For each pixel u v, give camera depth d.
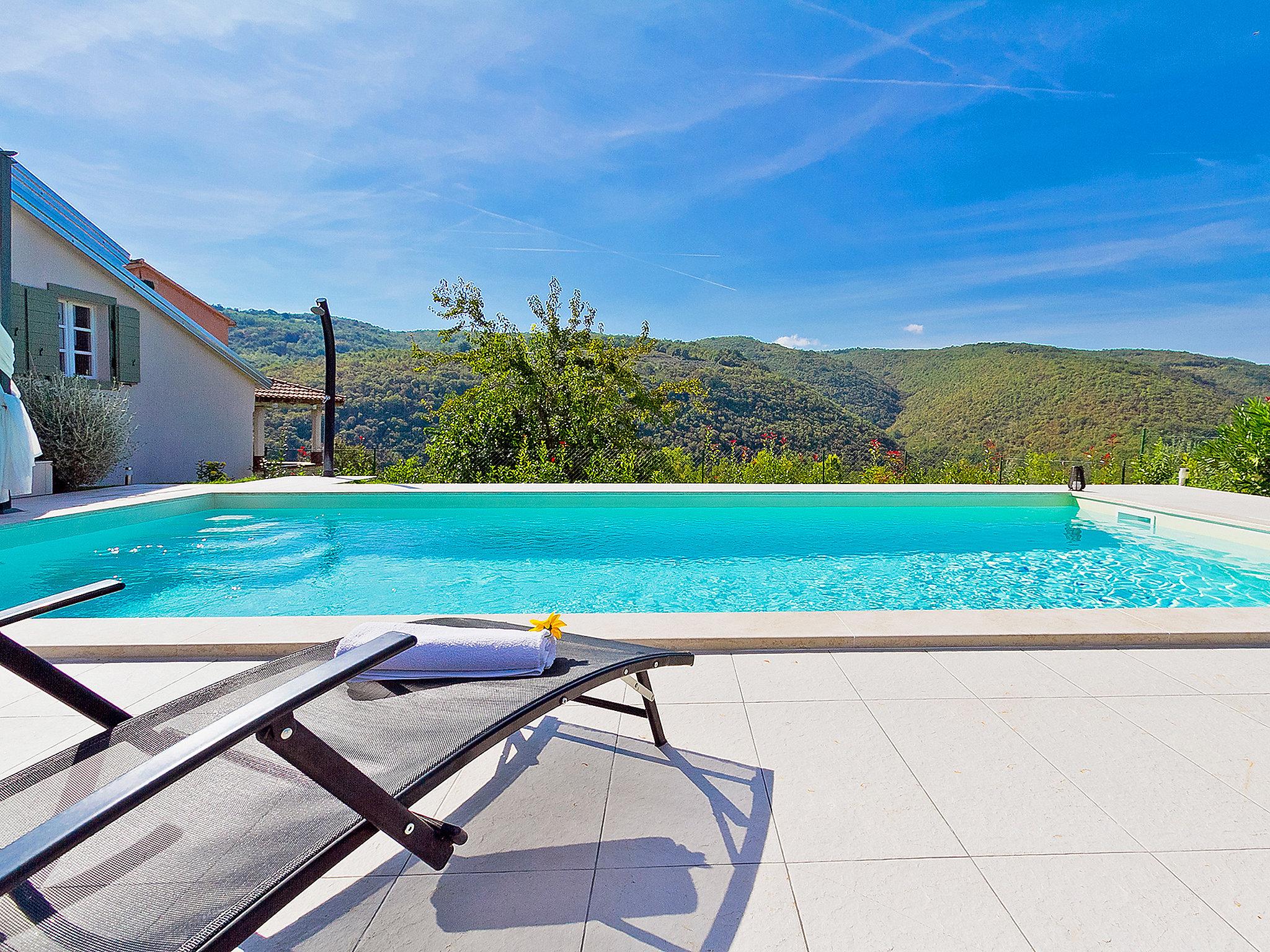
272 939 1.38
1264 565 6.31
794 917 1.43
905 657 2.90
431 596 5.17
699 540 7.16
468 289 12.26
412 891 1.51
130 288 10.48
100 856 1.16
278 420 24.48
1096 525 8.04
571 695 1.70
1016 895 1.50
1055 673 2.73
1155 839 1.69
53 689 1.57
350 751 1.43
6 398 5.75
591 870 1.58
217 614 4.66
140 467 10.80
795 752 2.11
